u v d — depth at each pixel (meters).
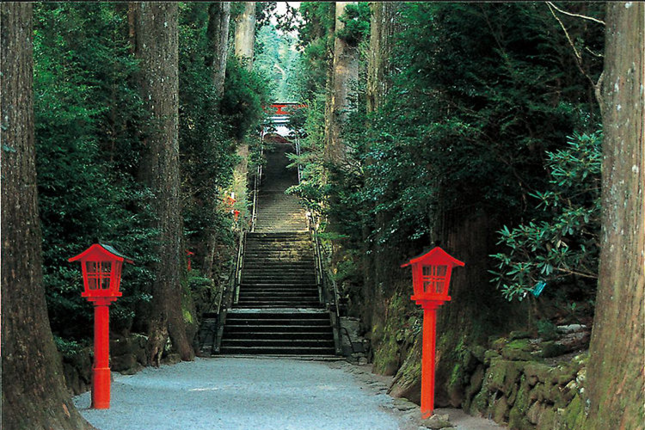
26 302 4.80
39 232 5.05
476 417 6.70
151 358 11.44
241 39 25.30
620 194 4.09
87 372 8.25
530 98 6.44
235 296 18.98
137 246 10.27
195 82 15.41
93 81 10.49
